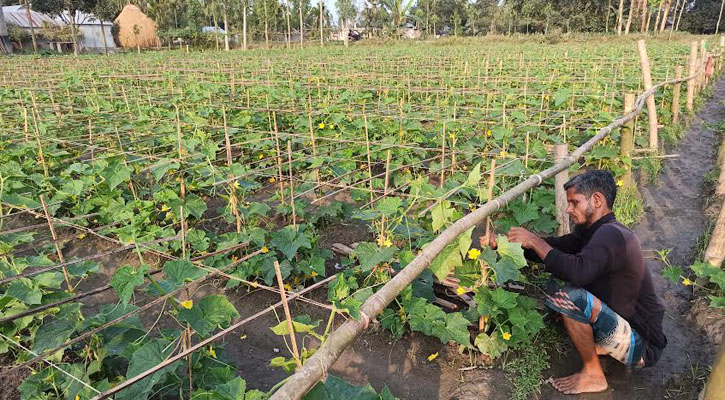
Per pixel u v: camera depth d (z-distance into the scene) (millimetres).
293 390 1952
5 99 12281
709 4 63594
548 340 4016
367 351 4102
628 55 21922
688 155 9547
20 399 3379
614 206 6535
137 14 48750
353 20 78438
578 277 3318
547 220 5277
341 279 2703
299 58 26859
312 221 5910
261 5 55812
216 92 12547
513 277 3430
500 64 17391
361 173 6887
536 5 61219
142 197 6707
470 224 3385
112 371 3543
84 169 6145
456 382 3709
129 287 2834
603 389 3531
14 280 3570
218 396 2285
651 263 5480
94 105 11305
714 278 4121
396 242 5277
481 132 8914
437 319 3916
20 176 6301
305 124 8172
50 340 3219
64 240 4234
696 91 14477
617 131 8367
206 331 2811
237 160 8023
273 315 4617
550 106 11172
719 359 2805
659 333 3518
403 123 8281
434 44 50250
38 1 43938
